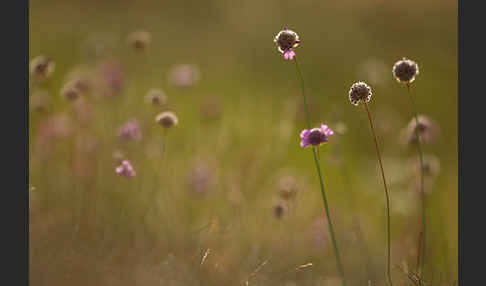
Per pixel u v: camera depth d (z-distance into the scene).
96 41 7.55
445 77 14.33
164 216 4.72
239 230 4.85
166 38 15.09
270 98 10.83
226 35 16.67
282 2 19.28
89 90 5.51
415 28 17.58
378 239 5.80
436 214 6.32
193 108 8.47
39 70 4.25
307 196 6.04
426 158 5.29
